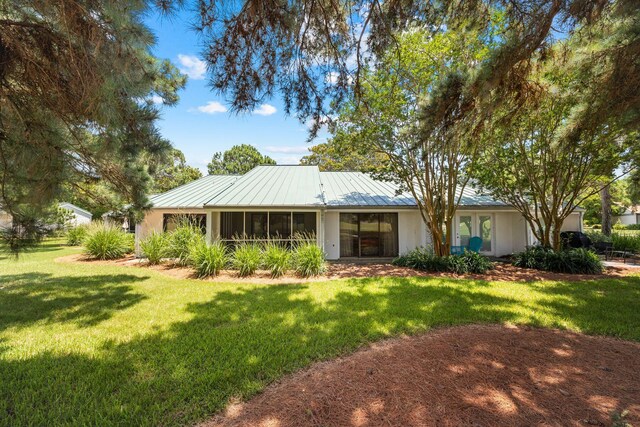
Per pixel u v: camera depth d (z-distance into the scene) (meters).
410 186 11.90
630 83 4.68
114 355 4.08
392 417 2.75
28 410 2.90
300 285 8.40
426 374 3.51
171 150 5.34
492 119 5.72
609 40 4.60
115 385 3.35
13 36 3.40
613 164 9.98
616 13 4.08
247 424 2.70
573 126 6.51
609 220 17.12
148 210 8.20
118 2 3.07
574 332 4.89
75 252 16.09
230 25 3.61
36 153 4.01
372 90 9.02
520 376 3.46
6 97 3.74
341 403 2.97
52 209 4.78
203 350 4.23
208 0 3.35
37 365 3.79
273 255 10.10
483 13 4.18
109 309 6.23
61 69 3.61
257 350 4.21
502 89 4.68
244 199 12.96
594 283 8.52
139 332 4.94
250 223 13.70
